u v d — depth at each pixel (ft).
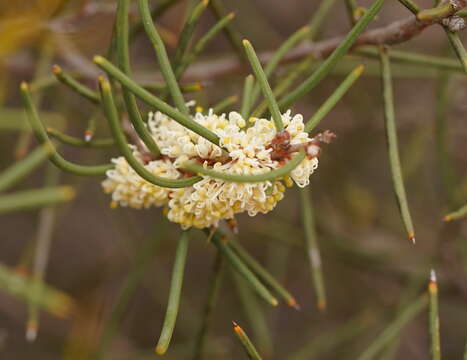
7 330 2.08
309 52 1.15
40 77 1.30
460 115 1.59
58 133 1.03
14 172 1.01
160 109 0.93
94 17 1.31
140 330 2.12
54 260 2.23
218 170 0.94
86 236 2.25
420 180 1.82
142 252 1.27
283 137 0.93
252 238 1.87
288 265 1.97
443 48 1.39
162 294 1.90
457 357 1.94
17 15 1.25
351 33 0.95
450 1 0.97
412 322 1.87
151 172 0.96
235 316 1.95
